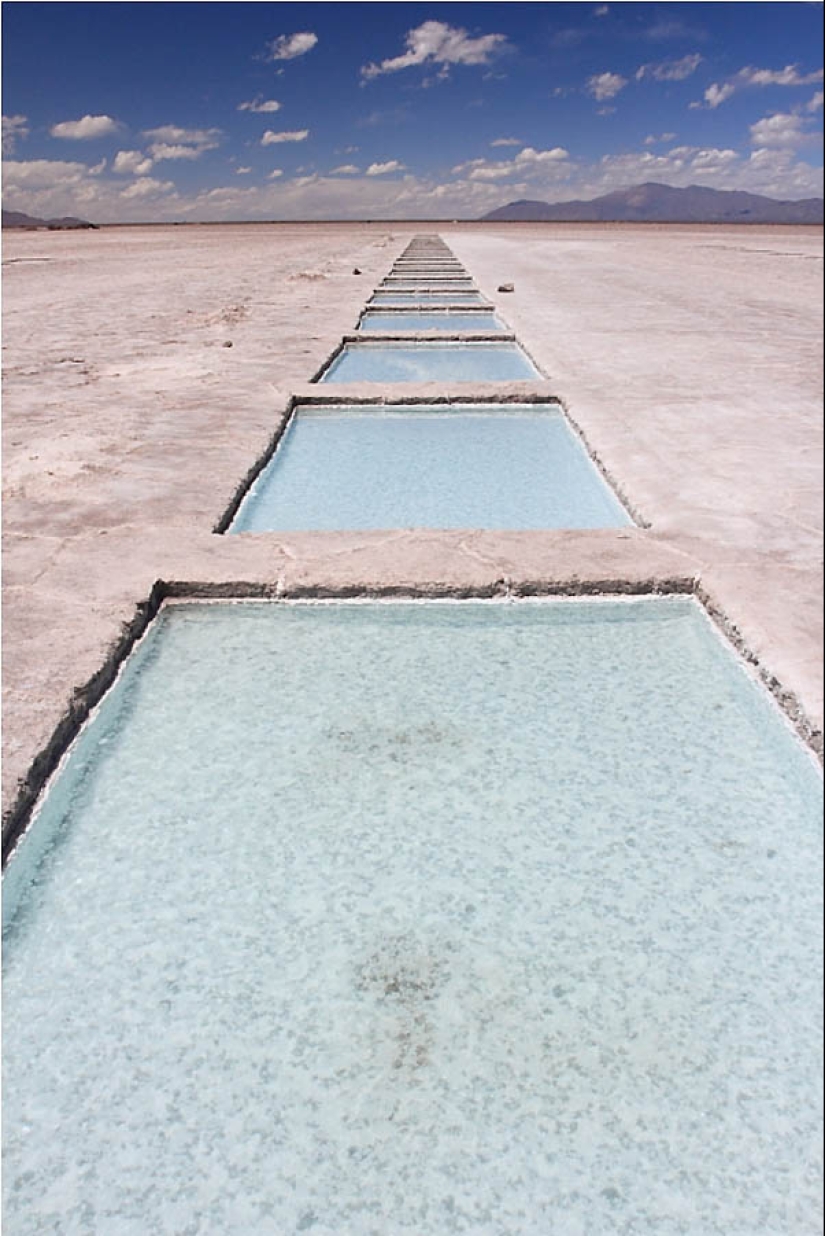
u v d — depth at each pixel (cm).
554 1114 184
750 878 246
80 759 290
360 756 296
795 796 279
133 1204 169
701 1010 208
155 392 788
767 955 222
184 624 382
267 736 306
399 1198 170
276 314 1361
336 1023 203
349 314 1352
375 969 217
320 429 731
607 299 1633
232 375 862
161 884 244
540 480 598
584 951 223
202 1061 195
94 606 364
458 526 511
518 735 307
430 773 287
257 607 393
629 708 324
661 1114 185
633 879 246
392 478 602
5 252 3997
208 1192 171
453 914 234
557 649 365
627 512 514
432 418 765
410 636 374
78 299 1720
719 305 1555
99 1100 187
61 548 424
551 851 255
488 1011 206
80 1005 208
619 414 705
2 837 243
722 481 534
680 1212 167
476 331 1187
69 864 250
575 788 281
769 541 439
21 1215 167
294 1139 180
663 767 292
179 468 550
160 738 305
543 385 816
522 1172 174
